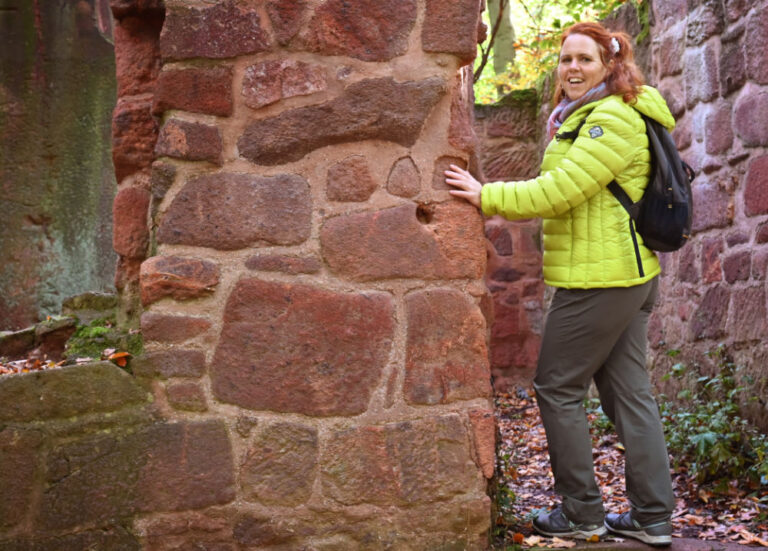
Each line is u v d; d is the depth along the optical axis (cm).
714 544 305
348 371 274
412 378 277
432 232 280
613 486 436
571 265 292
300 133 274
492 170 768
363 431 273
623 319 292
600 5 838
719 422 429
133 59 318
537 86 770
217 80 274
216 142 274
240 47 274
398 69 277
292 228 274
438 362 279
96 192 725
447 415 279
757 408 441
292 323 272
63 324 345
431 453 276
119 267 322
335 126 275
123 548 263
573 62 297
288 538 269
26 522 258
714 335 501
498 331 764
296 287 273
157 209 275
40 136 707
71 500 261
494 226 769
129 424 266
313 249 275
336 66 276
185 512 266
